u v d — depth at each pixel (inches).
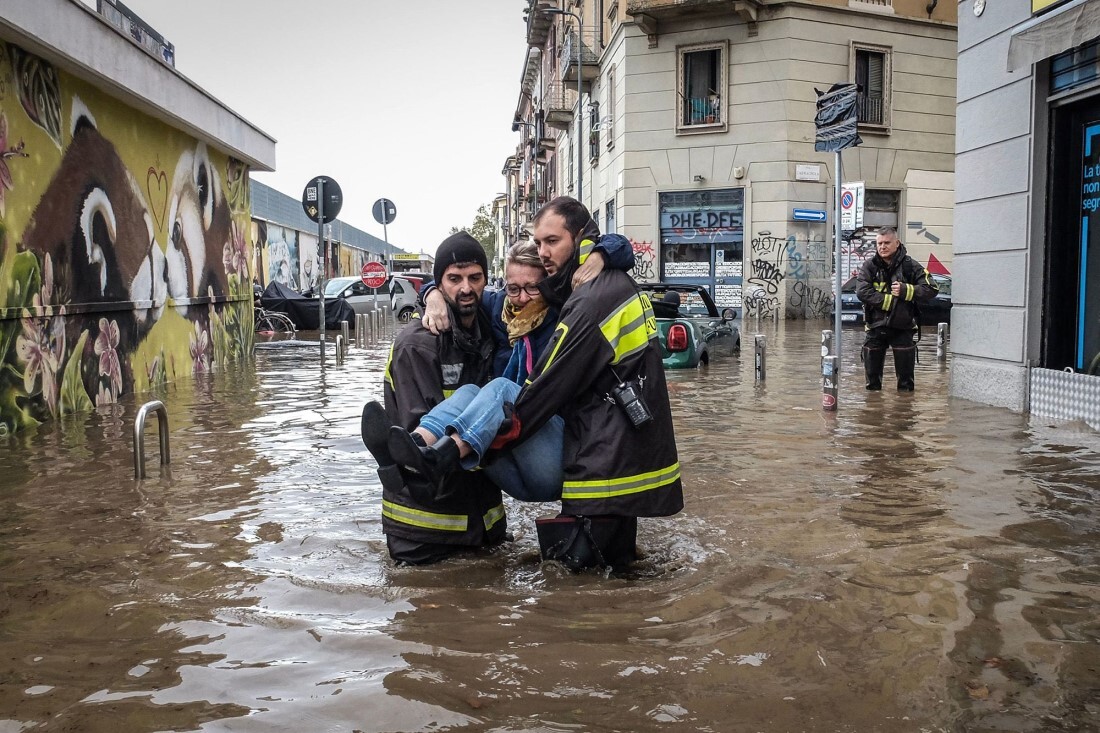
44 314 334.0
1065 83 298.8
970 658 114.0
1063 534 169.6
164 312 474.0
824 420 313.9
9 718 100.3
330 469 242.8
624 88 1079.0
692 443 272.2
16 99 317.7
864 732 95.7
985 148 341.7
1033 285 317.1
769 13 1007.0
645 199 1082.7
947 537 168.1
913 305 386.3
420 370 155.8
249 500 207.8
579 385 145.0
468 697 104.7
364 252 2736.2
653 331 151.7
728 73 1029.8
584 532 149.3
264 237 1482.5
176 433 304.5
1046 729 95.8
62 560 161.8
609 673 110.9
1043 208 313.9
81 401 367.9
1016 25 317.4
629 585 145.4
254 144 614.2
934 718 98.4
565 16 1478.8
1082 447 258.1
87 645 122.3
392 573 152.9
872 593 138.3
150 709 102.4
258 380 479.8
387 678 109.9
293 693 106.1
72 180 362.6
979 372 349.1
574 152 1525.6
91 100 382.6
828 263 1039.0
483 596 140.6
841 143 379.6
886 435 282.0
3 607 137.6
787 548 163.8
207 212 551.5
